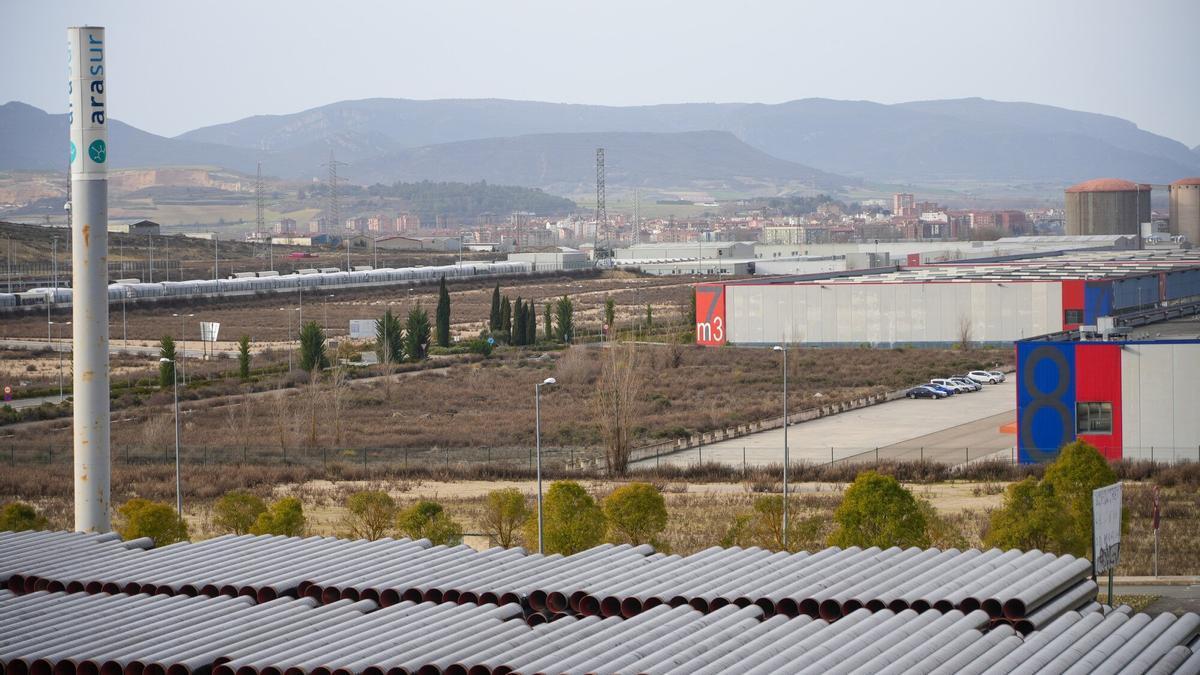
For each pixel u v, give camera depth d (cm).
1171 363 6600
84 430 4988
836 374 10794
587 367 10825
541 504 4666
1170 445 6638
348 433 8394
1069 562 3212
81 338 5003
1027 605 2869
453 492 6425
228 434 8344
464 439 8106
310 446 7969
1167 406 6625
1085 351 6719
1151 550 5009
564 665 2541
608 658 2573
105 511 5016
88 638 2856
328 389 9644
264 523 4831
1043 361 6775
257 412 9162
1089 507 4691
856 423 8544
